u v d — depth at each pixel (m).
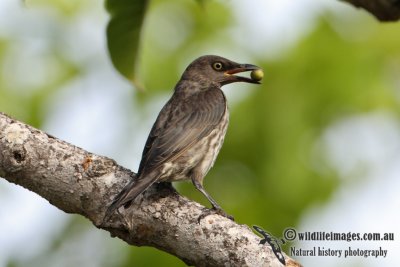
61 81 14.41
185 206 8.97
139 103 14.01
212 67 12.59
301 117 13.49
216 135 11.41
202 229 8.77
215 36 14.05
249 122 13.51
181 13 14.16
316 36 13.87
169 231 8.89
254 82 12.59
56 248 14.24
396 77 13.75
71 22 14.69
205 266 8.84
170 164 10.83
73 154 9.12
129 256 13.52
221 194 13.51
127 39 10.41
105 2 10.21
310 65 13.67
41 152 9.02
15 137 8.99
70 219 14.40
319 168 13.45
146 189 9.14
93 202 9.08
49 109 14.26
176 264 13.23
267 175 13.40
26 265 14.15
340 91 13.55
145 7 10.25
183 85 12.37
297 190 13.36
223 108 11.70
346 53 13.74
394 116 13.65
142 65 13.87
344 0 9.14
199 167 11.12
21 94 14.26
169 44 14.03
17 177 9.07
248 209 13.40
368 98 13.57
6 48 14.45
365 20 13.95
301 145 13.42
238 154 13.52
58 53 14.55
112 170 9.16
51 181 9.05
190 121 11.16
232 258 8.62
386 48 13.82
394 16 9.00
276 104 13.52
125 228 8.97
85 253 14.16
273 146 13.40
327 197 13.43
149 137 10.99
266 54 13.89
